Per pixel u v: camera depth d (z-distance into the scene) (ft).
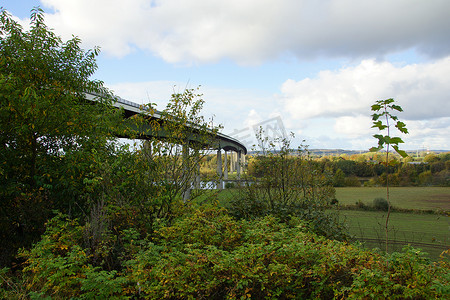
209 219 19.69
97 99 27.71
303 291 12.78
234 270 12.39
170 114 25.76
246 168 28.53
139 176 22.22
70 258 14.24
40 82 23.35
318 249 13.79
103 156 22.74
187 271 12.34
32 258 15.44
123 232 19.07
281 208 24.00
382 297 10.21
